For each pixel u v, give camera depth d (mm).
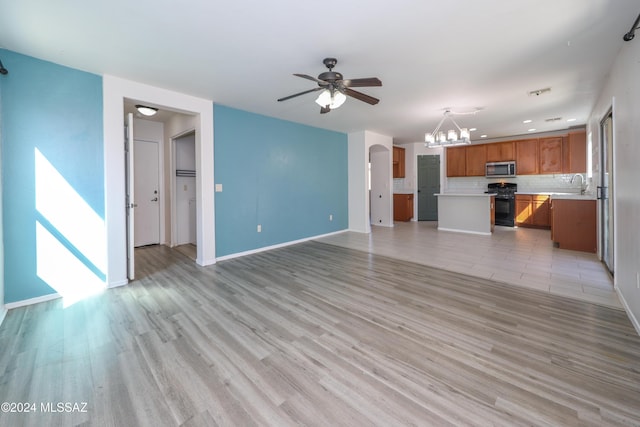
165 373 1644
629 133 2273
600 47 2506
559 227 4535
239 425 1280
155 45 2412
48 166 2695
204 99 3850
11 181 2516
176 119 4730
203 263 3904
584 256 4051
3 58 2451
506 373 1602
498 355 1772
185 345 1930
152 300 2695
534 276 3238
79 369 1684
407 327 2137
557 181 6652
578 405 1358
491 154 7270
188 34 2250
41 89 2641
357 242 5312
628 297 2305
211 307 2527
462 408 1354
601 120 3510
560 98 3900
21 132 2553
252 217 4578
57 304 2609
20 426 1274
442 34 2297
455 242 5172
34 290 2641
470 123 5477
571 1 1895
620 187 2588
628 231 2312
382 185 7340
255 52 2555
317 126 5660
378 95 3766
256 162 4613
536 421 1270
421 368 1658
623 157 2465
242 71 2957
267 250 4750
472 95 3773
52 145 2707
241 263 3979
